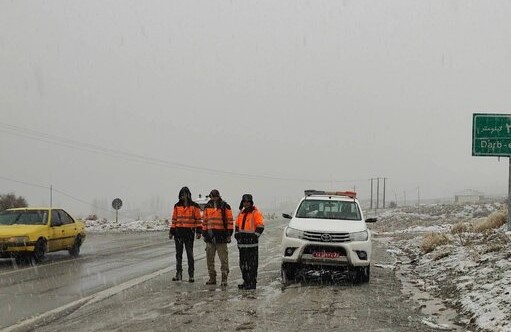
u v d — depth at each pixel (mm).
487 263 11695
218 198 10914
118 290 10320
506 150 17547
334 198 12961
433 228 30734
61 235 15852
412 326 7539
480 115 17891
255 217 10602
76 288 10570
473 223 22391
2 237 14039
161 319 7812
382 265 14547
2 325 7504
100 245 21172
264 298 9508
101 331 7145
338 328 7359
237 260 15805
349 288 10703
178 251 11562
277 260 16000
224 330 7184
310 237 11125
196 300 9289
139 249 19375
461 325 7656
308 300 9352
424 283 11375
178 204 11586
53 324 7562
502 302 8125
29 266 14086
